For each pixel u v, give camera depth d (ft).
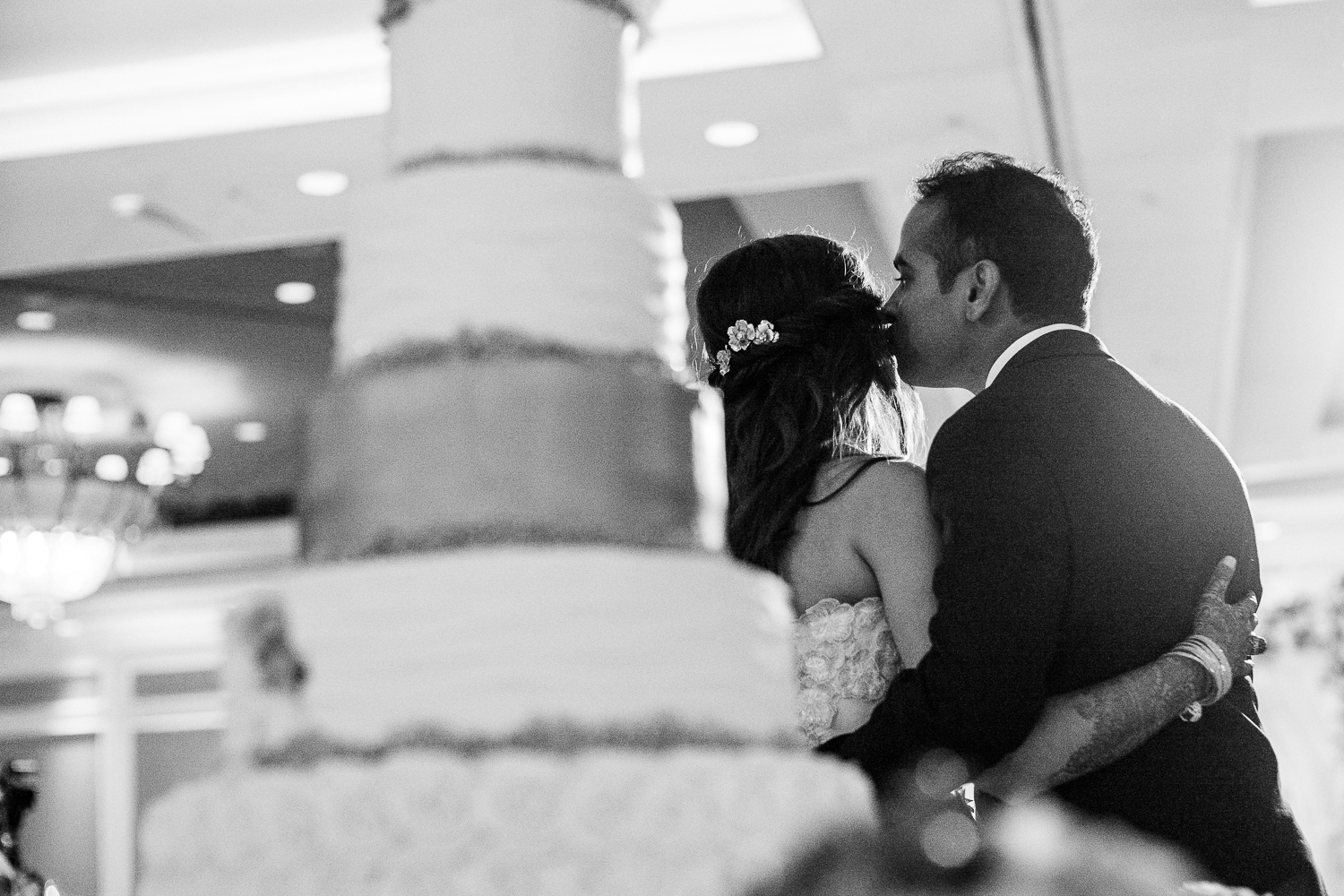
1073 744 6.89
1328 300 28.14
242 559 43.91
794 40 18.16
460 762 4.15
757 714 4.64
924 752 6.94
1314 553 41.57
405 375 4.60
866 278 8.60
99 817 48.26
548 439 4.53
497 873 4.07
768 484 8.02
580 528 4.50
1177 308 25.82
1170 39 17.39
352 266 4.92
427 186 4.79
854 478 7.92
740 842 4.15
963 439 7.33
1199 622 7.23
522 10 4.93
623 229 4.86
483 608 4.37
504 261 4.73
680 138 20.02
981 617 6.91
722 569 4.66
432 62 4.96
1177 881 2.70
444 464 4.53
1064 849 2.40
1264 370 32.14
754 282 8.39
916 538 7.73
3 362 30.14
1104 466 7.19
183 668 48.21
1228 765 7.09
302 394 32.30
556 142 4.91
